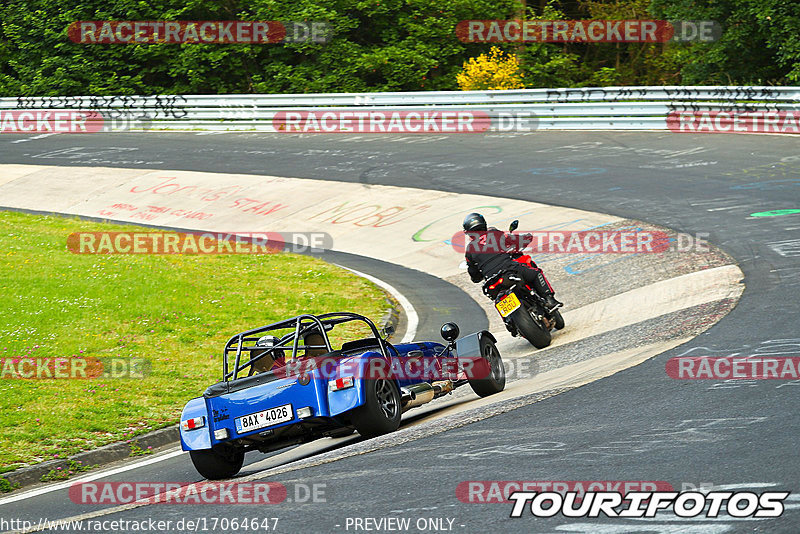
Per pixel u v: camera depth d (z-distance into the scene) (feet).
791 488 39.99
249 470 66.49
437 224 167.22
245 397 61.21
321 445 71.61
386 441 58.49
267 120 264.11
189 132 272.72
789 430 48.32
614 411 56.85
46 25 343.46
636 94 220.02
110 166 237.25
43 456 74.23
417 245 160.35
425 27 327.26
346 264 156.66
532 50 316.81
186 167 229.45
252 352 69.92
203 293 134.72
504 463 48.49
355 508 44.19
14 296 128.47
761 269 104.83
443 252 153.99
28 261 151.84
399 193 187.52
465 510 41.88
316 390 60.29
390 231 169.99
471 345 74.43
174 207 203.21
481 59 285.64
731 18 264.31
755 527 36.47
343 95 254.47
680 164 178.29
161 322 119.14
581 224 148.97
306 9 318.24
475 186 183.52
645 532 37.37
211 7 332.19
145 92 339.16
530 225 154.61
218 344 111.55
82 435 79.51
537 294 95.50
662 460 45.73
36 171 239.30
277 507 46.55
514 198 171.22
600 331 93.50
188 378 97.91
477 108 237.66
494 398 70.85
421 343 75.97
